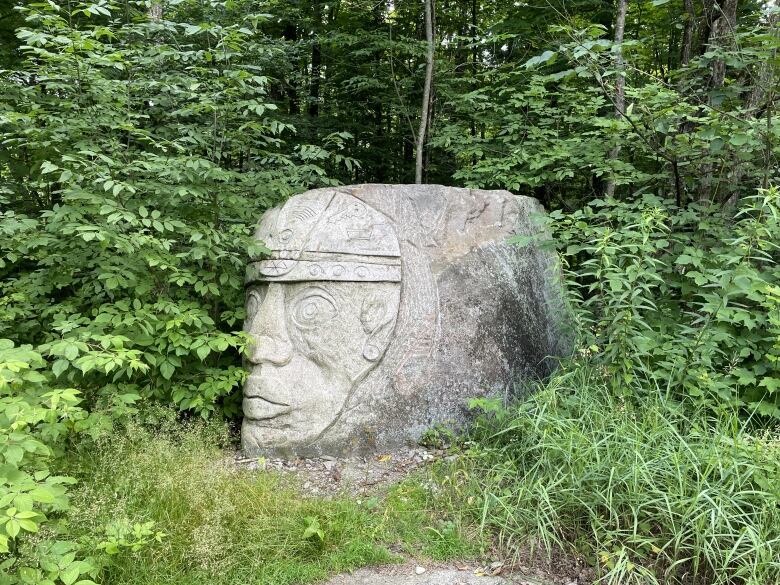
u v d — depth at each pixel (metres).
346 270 3.53
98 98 3.67
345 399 3.47
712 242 3.76
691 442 2.84
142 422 3.30
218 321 4.06
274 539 2.54
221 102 3.92
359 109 8.67
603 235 3.41
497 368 3.75
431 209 3.83
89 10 3.52
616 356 3.28
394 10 8.20
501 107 5.86
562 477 2.72
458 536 2.67
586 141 4.92
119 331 3.37
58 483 2.09
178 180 3.47
